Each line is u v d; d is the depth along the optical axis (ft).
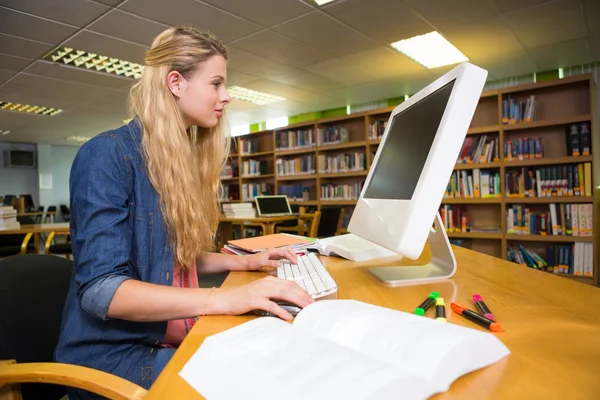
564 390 1.04
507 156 12.55
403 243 1.99
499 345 1.24
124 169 2.35
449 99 2.03
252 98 20.59
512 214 12.53
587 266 11.26
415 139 2.41
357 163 17.07
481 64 15.44
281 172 19.90
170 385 1.16
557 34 12.42
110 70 15.56
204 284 11.47
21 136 31.27
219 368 1.17
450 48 13.80
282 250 3.09
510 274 2.59
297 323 1.55
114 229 2.15
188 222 2.64
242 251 3.67
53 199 37.22
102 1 9.68
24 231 11.20
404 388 0.97
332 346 1.21
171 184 2.55
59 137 31.94
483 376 1.13
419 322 1.34
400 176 2.49
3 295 2.49
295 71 15.78
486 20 11.30
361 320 1.43
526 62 15.25
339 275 2.68
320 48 13.28
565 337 1.43
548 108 12.58
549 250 12.03
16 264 2.78
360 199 3.04
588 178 11.16
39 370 1.88
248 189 21.86
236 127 29.76
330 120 17.87
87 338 2.27
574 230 11.43
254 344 1.27
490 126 12.73
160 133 2.53
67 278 3.10
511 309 1.79
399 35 12.28
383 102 20.99
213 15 10.65
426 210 2.00
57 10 10.08
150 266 2.48
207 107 2.75
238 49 13.28
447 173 2.02
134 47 12.73
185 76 2.62
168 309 1.91
